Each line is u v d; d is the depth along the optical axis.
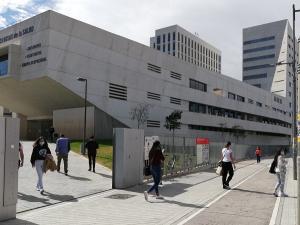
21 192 12.49
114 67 47.47
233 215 9.59
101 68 45.75
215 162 27.86
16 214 9.34
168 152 19.11
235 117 79.50
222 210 10.26
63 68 41.50
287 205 11.20
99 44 45.62
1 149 8.53
